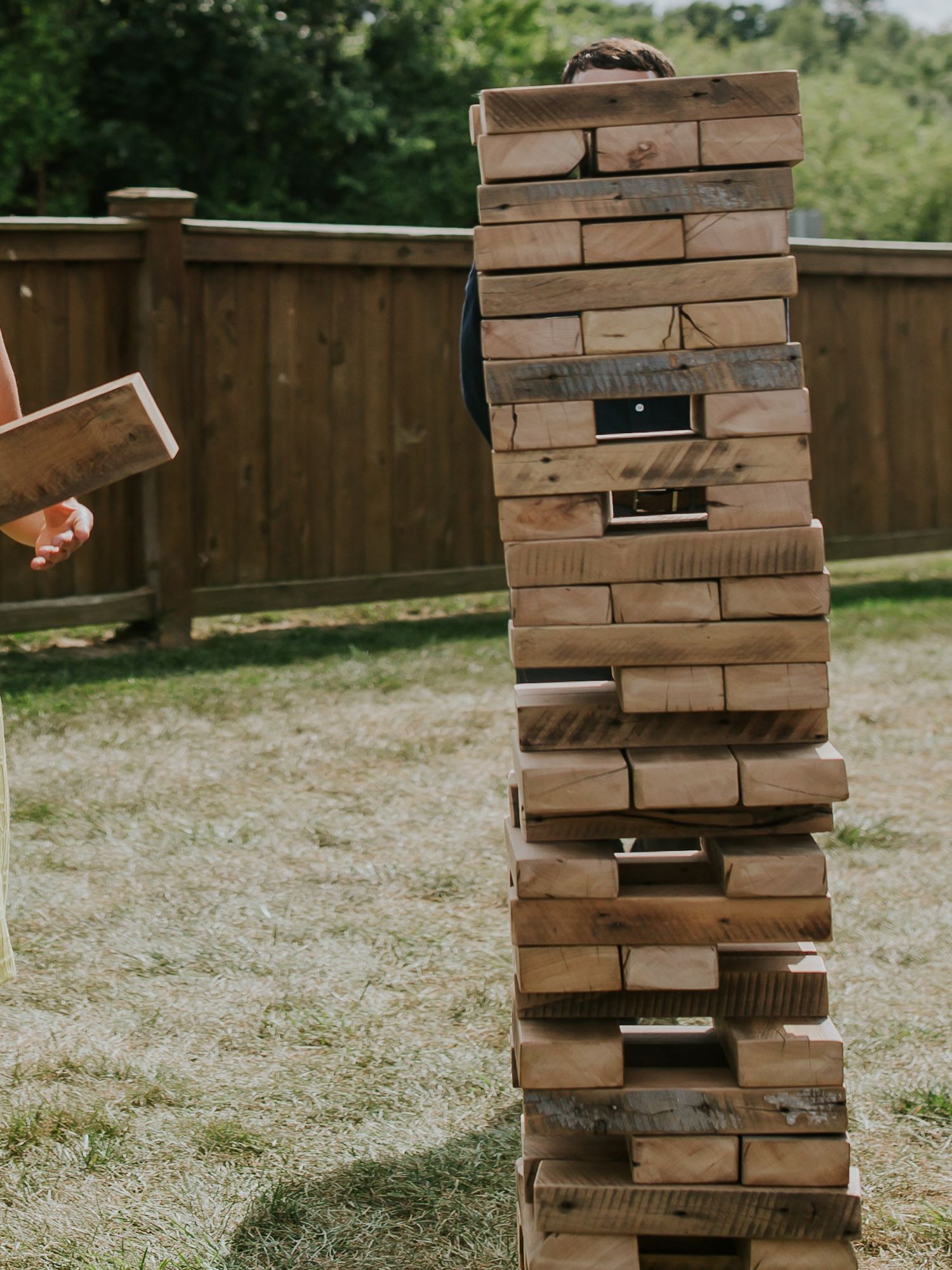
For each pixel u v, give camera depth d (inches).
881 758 192.4
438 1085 103.2
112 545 262.1
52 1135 96.0
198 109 828.0
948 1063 106.0
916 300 329.4
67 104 751.1
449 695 227.1
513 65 1034.7
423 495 290.8
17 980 120.5
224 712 213.5
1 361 85.0
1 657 253.1
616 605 71.6
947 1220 85.4
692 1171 71.2
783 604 71.3
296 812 167.5
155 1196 89.0
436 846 156.0
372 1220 86.4
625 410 107.3
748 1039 71.0
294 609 282.2
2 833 81.0
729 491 71.2
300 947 128.3
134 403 65.9
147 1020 113.7
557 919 71.8
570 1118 71.7
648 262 71.2
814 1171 70.8
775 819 72.6
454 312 291.0
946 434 337.4
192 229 257.9
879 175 1141.7
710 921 71.5
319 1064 106.7
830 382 319.9
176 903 138.5
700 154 70.9
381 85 914.7
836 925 133.9
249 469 271.6
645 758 72.2
